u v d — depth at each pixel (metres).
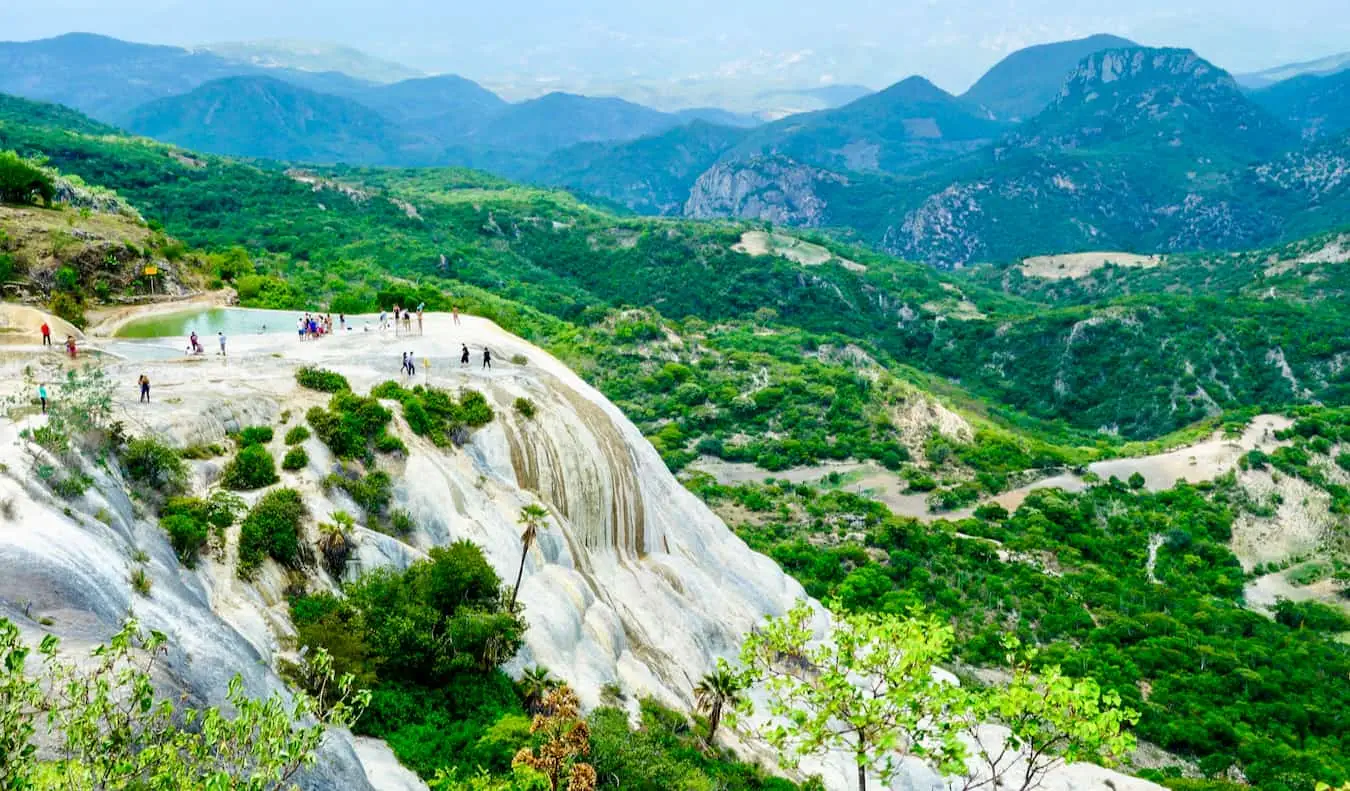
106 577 33.53
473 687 49.31
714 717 58.59
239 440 57.44
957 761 28.75
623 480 77.00
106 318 95.44
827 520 148.50
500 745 44.97
